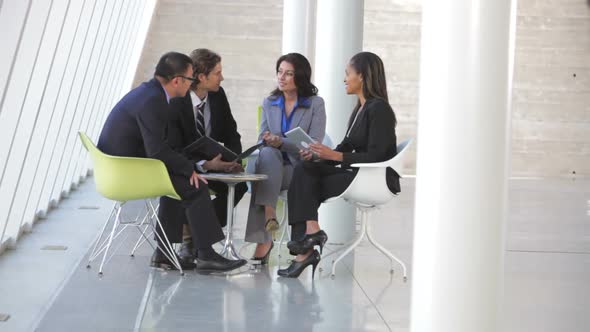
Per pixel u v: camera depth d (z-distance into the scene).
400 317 5.30
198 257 6.41
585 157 20.78
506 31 3.92
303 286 6.17
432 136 3.95
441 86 3.92
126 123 6.27
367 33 20.03
